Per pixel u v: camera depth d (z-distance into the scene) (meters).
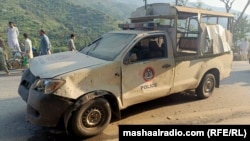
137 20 6.87
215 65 6.65
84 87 4.30
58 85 4.07
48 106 4.04
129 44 4.95
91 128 4.45
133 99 4.96
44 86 4.12
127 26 6.18
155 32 5.40
